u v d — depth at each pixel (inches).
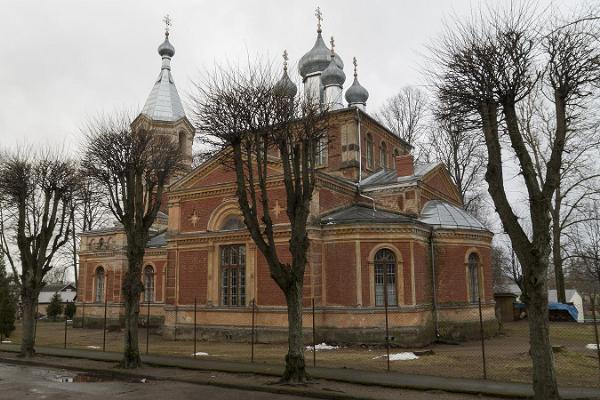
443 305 1032.2
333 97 1406.3
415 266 979.3
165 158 890.1
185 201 1163.9
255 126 659.4
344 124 1266.0
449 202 1236.5
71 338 1238.3
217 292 1078.4
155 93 1711.4
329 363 733.9
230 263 1084.5
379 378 603.5
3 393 568.7
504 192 498.9
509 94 508.7
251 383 601.0
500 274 2241.6
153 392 571.2
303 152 657.0
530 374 627.8
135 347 749.3
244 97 663.1
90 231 1673.2
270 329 1000.2
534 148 1295.5
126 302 765.3
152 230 1673.2
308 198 641.6
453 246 1063.6
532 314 465.7
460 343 995.9
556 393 450.3
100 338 1232.8
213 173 1131.3
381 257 976.9
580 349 831.7
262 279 1026.1
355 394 529.0
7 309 1226.6
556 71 496.7
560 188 1376.7
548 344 458.6
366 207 1141.7
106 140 821.2
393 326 938.1
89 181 989.8
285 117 658.2
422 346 957.2
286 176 645.9
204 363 746.8
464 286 1054.4
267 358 802.2
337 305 959.6
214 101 673.6
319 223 993.5
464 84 531.2
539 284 462.9
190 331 1098.7
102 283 1633.9
